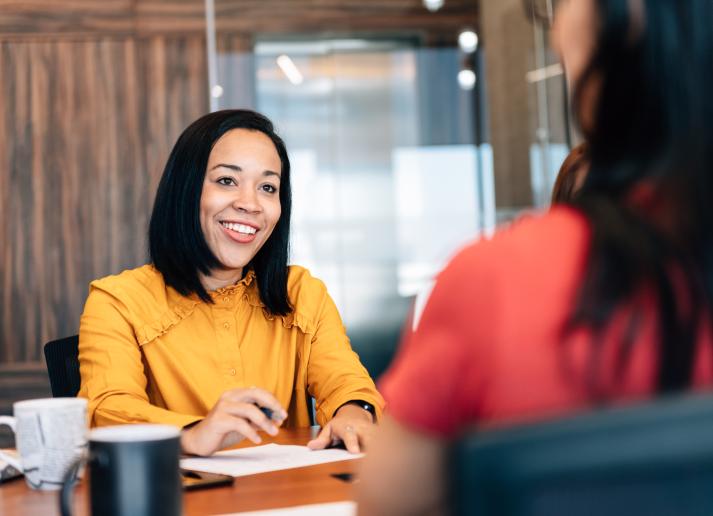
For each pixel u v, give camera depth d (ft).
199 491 4.00
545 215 2.25
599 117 2.24
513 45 14.30
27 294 14.19
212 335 6.42
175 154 6.52
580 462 1.45
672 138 2.14
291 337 6.73
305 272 7.11
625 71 2.17
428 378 2.09
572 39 2.32
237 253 6.40
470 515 1.45
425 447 2.07
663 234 2.09
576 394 2.03
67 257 14.24
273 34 14.29
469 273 2.11
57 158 14.25
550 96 14.15
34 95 14.24
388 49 14.35
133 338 6.21
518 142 14.28
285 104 14.25
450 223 14.28
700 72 2.13
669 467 1.47
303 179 14.20
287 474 4.32
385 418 2.15
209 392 6.28
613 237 2.07
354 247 14.19
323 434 5.08
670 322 2.02
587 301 2.03
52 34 14.25
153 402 6.36
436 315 2.14
